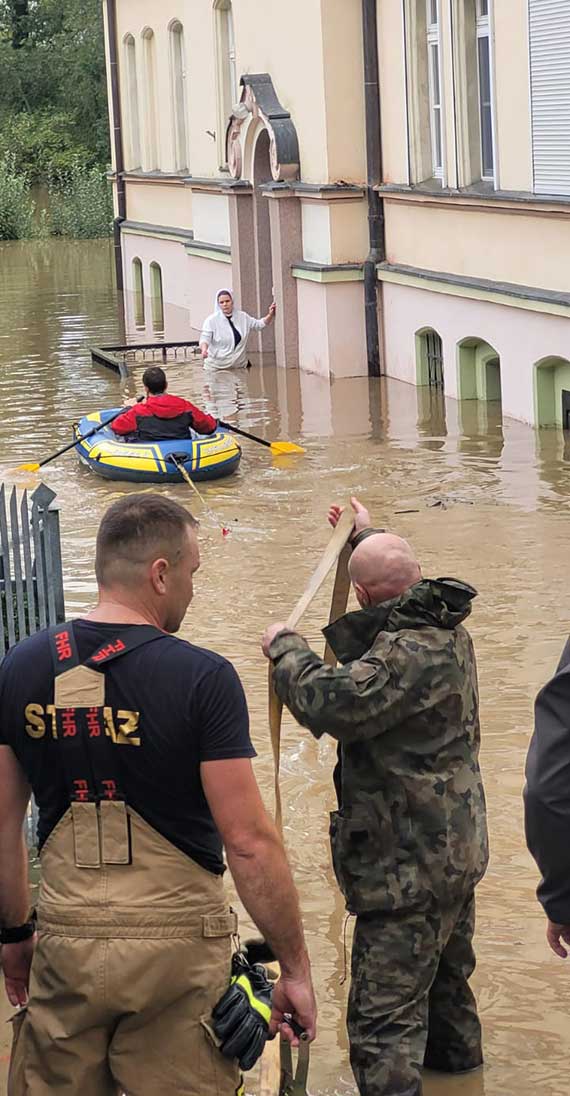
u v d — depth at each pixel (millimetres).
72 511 13047
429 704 4316
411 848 4344
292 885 3717
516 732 7598
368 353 19781
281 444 15086
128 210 32219
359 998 4402
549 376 15766
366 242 19641
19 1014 3826
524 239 15766
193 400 18562
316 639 9227
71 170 56844
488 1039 4969
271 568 10938
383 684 4262
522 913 5828
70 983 3652
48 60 63438
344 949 5570
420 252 18297
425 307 18250
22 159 61000
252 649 9102
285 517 12508
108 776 3674
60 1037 3682
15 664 3785
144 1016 3666
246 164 22438
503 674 8445
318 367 20266
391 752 4344
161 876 3672
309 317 20406
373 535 4586
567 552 10906
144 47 30125
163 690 3658
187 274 28203
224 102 24625
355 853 4406
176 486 13938
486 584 10211
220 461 14070
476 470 13891
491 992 5254
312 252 20250
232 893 6152
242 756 3658
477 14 16781
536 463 14062
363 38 19062
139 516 3842
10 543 6629
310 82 19688
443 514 12227
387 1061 4316
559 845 3740
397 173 18750
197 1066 3682
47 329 25984
